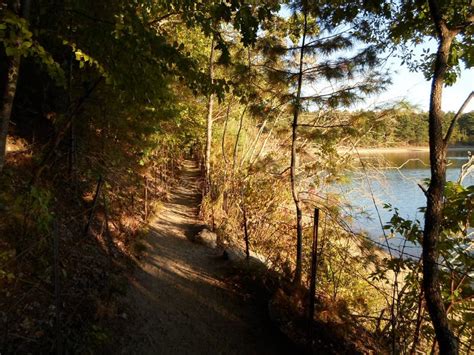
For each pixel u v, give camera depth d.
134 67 4.43
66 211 6.38
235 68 6.32
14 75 3.47
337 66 5.97
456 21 3.81
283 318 5.32
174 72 4.68
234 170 12.27
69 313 4.50
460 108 3.23
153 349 4.88
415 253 9.57
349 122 6.45
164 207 11.97
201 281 7.00
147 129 8.07
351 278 6.92
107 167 9.05
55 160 6.71
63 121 6.56
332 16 5.61
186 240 9.23
